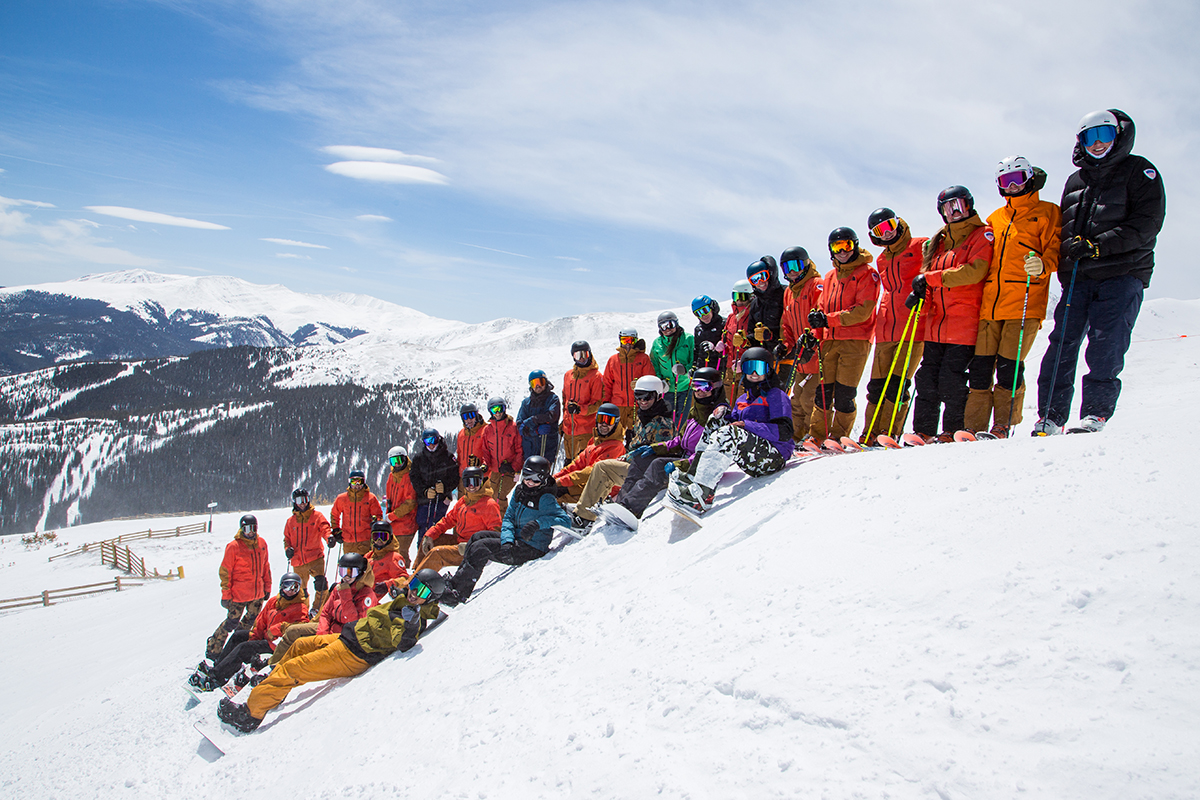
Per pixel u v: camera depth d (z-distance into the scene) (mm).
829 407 6473
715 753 2287
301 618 8445
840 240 5957
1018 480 3211
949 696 2062
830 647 2545
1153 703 1757
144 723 7012
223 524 40312
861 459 4582
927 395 5484
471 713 3656
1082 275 4605
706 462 4977
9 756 7562
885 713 2100
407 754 3588
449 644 5129
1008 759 1772
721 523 4551
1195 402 6148
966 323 5188
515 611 5078
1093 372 4477
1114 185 4410
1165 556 2258
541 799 2537
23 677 12859
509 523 6605
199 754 5555
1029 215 4891
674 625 3352
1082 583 2303
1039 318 4879
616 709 2893
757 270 6770
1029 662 2064
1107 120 4305
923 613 2514
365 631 5844
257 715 5746
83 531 44875
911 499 3480
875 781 1882
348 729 4492
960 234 5238
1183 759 1566
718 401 6023
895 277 5816
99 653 13391
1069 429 4352
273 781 4293
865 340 6082
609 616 3996
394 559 8289
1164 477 2730
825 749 2074
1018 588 2410
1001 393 5129
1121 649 1970
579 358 8375
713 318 7508
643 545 5086
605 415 7074
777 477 4996
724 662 2773
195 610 15234
